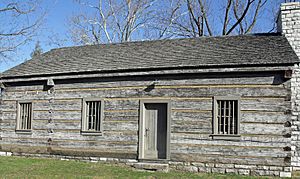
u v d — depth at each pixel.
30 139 14.40
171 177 10.22
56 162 12.78
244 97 11.11
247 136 10.95
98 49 16.23
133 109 12.52
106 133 12.87
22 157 14.25
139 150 12.22
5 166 11.62
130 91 12.66
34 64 15.87
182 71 11.71
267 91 10.91
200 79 11.70
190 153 11.52
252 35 13.85
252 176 10.59
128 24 30.08
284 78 10.78
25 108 14.87
